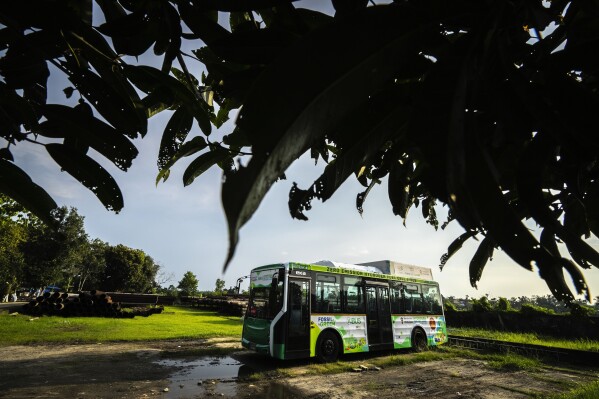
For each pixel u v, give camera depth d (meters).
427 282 12.85
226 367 8.09
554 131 0.89
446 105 0.77
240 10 0.93
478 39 0.78
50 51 1.43
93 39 1.45
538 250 0.78
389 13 0.67
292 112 0.59
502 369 8.73
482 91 0.97
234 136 1.84
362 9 0.65
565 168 1.27
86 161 1.64
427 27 0.72
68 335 10.73
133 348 9.68
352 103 0.70
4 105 1.52
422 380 7.42
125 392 5.77
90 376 6.60
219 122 2.02
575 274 0.77
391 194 1.80
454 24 0.78
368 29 0.65
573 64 0.89
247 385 6.64
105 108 1.58
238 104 1.82
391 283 11.36
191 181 1.99
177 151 1.95
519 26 0.84
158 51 1.59
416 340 11.52
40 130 1.58
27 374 6.54
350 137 1.21
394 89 1.10
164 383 6.45
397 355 10.43
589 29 0.96
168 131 1.96
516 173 1.03
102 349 9.29
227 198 0.46
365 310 10.17
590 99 0.85
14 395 5.35
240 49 1.23
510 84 0.93
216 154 1.93
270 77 0.59
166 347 10.20
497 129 1.21
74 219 34.31
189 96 1.69
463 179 0.75
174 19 1.44
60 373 6.70
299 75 0.60
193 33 1.43
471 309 20.08
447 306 21.11
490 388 6.87
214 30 1.41
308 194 1.37
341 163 1.27
